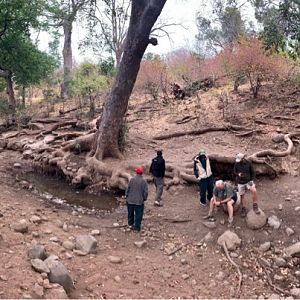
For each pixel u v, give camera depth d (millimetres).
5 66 23906
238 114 18250
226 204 10289
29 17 23047
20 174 15289
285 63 21094
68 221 10109
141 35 13516
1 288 5949
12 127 22172
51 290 6270
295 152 13805
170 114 20109
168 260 8602
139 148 15648
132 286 7281
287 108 17922
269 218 10070
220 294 7508
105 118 14523
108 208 11922
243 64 19438
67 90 30703
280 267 8609
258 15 16016
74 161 15031
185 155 14586
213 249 9234
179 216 10812
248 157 12734
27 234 8398
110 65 25859
